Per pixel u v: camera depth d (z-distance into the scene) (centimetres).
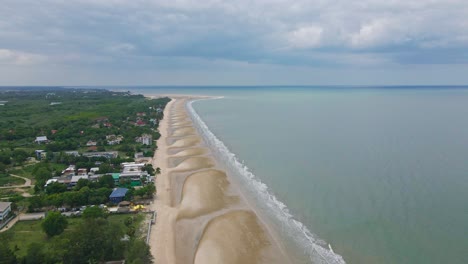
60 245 5891
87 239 5722
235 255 5891
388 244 5925
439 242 5888
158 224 7194
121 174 10162
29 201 8050
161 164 11669
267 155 12169
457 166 9956
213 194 8550
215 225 6931
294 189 8694
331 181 9094
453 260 5366
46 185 9406
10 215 7612
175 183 9675
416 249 5722
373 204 7500
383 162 10569
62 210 7994
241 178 9762
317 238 6347
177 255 6047
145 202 8350
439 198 7656
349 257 5675
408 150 12044
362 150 12250
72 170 10950
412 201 7556
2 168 11006
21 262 5531
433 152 11669
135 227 7025
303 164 10819
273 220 7125
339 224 6762
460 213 6900
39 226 7194
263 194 8512
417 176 9138
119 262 5806
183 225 7112
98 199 8281
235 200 8212
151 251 6150
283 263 5656
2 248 5584
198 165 11181
